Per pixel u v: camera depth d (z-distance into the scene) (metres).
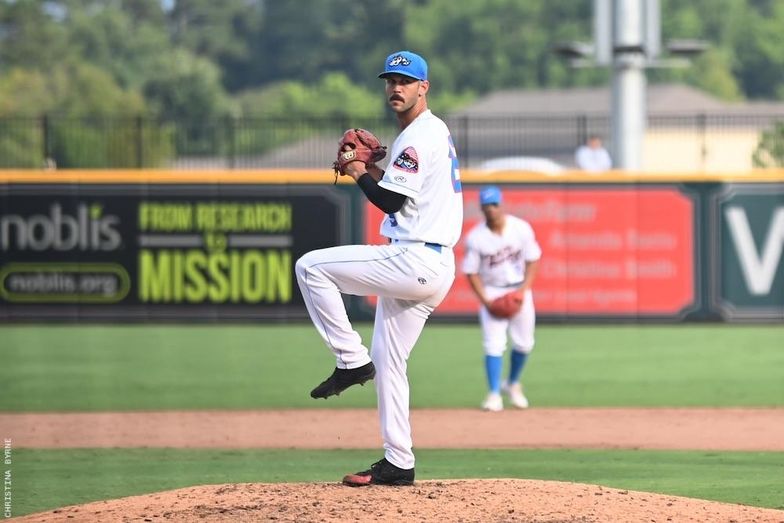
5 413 40.97
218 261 64.69
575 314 63.81
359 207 64.25
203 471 30.77
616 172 63.28
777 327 65.69
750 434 36.50
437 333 64.19
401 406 24.09
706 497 27.05
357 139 23.09
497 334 41.34
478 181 63.28
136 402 43.28
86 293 65.06
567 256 63.47
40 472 30.69
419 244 23.14
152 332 63.75
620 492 24.05
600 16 72.56
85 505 23.86
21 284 65.06
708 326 66.31
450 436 36.28
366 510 22.12
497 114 173.50
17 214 64.81
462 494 23.36
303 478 29.75
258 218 64.50
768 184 63.12
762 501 26.58
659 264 63.53
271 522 21.44
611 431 37.09
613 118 73.19
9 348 57.75
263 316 64.75
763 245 63.41
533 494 23.45
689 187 63.19
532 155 141.88
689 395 44.66
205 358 54.56
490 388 41.47
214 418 39.91
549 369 51.66
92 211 64.81
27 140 128.12
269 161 124.12
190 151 117.12
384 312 23.94
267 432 37.19
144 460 32.41
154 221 64.62
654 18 72.31
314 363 53.09
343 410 41.69
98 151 105.12
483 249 41.28
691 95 175.50
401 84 23.17
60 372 50.56
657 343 59.69
